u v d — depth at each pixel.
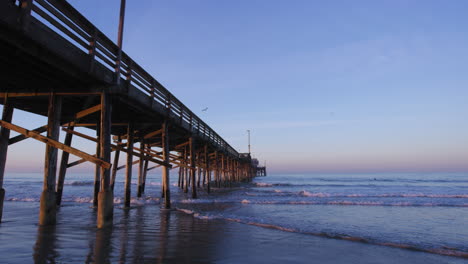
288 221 10.00
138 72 8.62
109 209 7.05
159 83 10.16
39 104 8.63
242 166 50.34
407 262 5.23
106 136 6.93
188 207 12.98
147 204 13.47
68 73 5.93
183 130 14.27
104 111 6.97
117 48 7.32
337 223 9.77
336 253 5.67
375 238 7.29
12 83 6.87
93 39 6.36
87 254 4.84
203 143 20.45
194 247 5.66
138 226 7.71
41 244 5.39
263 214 11.66
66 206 11.85
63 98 8.16
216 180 31.22
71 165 11.52
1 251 4.89
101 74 6.59
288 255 5.39
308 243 6.45
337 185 41.06
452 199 18.95
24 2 4.55
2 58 5.46
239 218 9.76
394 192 26.98
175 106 12.36
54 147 7.00
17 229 6.70
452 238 7.60
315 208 13.93
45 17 5.04
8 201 15.20
